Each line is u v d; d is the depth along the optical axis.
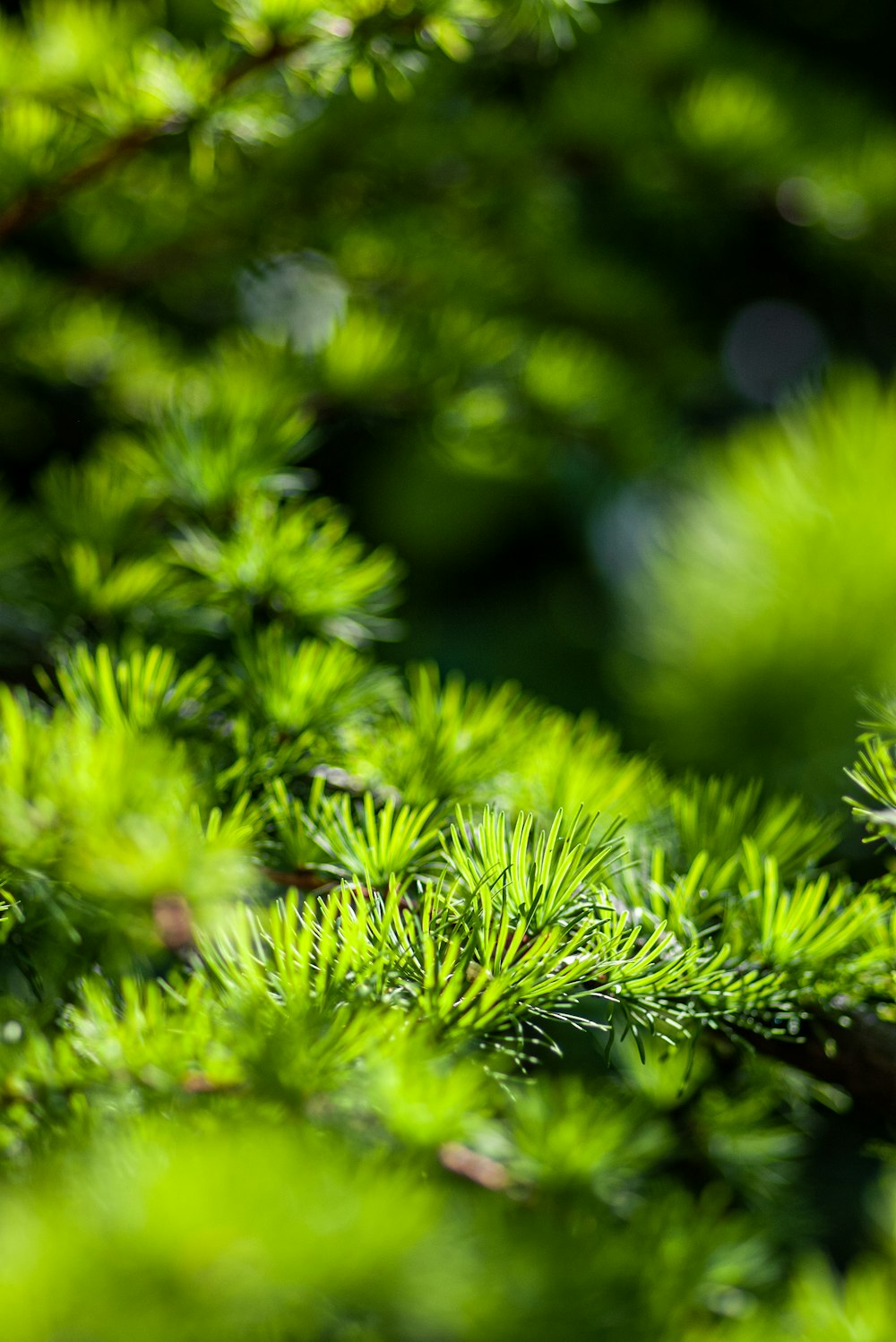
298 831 0.68
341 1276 0.58
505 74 1.26
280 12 0.75
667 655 1.02
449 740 0.71
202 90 0.77
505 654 1.75
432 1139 0.64
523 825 0.65
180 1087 0.64
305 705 0.71
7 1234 0.58
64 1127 0.64
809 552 0.95
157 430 0.86
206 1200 0.58
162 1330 0.57
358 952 0.64
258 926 0.66
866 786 0.67
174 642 0.79
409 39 0.76
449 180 1.10
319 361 0.91
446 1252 0.60
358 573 0.77
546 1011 0.64
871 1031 0.66
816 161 1.16
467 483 1.75
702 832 0.69
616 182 1.22
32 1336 0.56
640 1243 0.66
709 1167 0.70
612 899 0.65
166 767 0.68
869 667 0.91
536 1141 0.67
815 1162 0.99
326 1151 0.61
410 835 0.67
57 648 0.78
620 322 1.25
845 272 1.37
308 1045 0.63
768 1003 0.65
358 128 0.99
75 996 0.68
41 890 0.66
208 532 0.78
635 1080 0.70
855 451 1.02
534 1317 0.61
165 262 1.06
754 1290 0.68
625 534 1.81
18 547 0.81
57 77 0.80
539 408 1.02
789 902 0.66
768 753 0.91
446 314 1.00
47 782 0.67
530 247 1.21
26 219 0.81
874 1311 0.67
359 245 1.09
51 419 1.28
